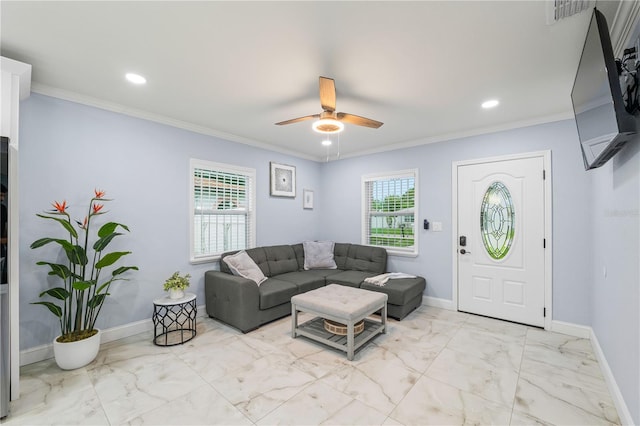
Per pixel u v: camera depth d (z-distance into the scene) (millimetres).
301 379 2166
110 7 1507
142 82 2371
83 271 2434
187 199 3439
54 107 2500
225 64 2088
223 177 3896
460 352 2598
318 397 1952
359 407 1853
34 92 2400
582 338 2891
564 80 2299
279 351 2623
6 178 1821
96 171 2736
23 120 2350
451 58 1996
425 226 4008
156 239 3150
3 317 1801
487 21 1612
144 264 3053
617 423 1724
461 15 1565
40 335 2424
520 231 3293
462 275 3709
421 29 1686
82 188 2652
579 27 1662
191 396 1961
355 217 4859
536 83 2357
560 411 1823
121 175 2898
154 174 3145
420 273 4070
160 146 3197
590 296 2855
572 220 2980
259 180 4309
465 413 1802
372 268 4230
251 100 2729
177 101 2760
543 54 1938
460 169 3736
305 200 5074
